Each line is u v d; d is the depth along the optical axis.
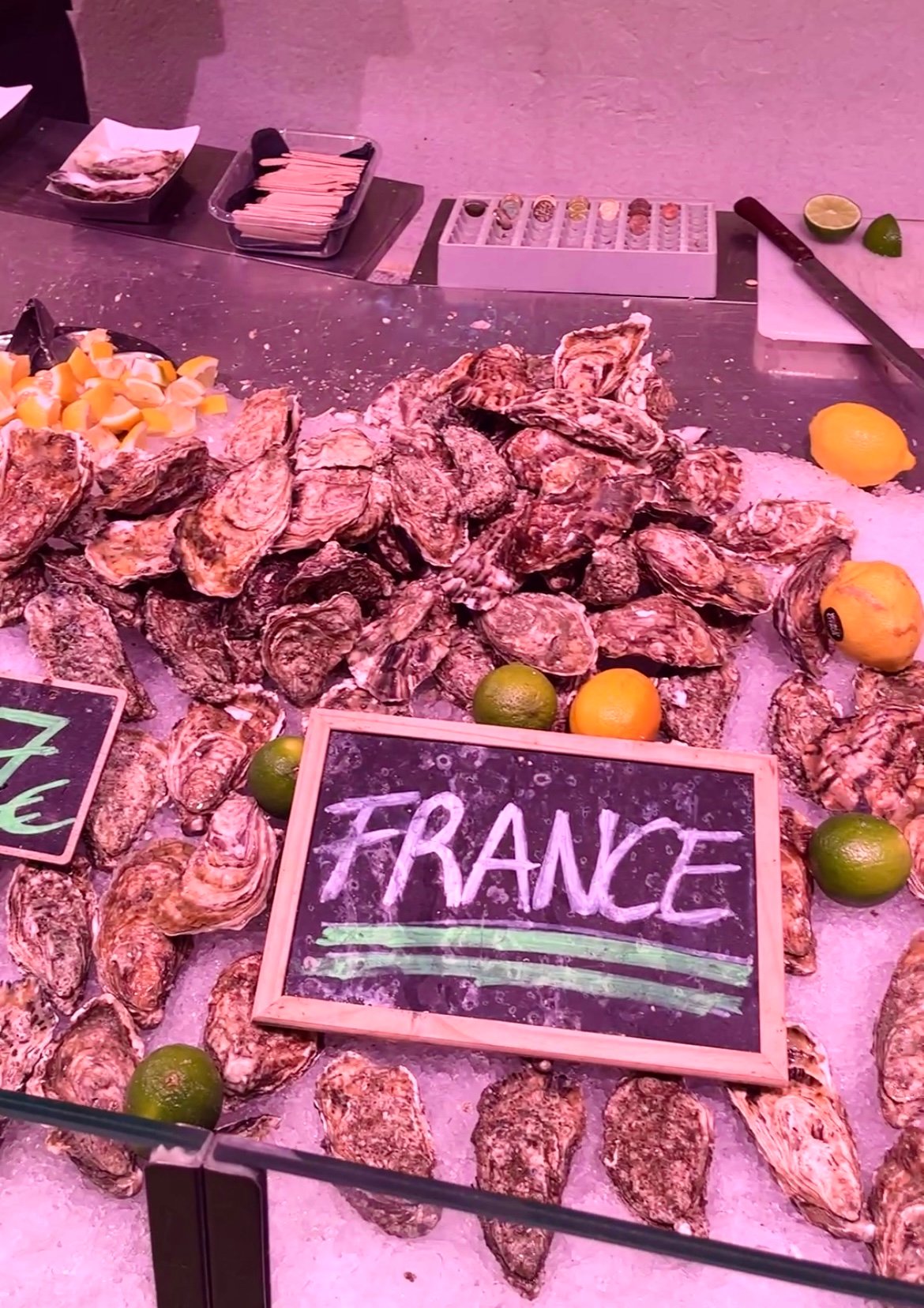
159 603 1.03
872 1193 0.75
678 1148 0.76
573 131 2.19
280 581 1.02
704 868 0.83
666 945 0.81
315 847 0.85
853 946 0.89
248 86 2.25
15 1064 0.82
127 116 2.34
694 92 2.09
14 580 1.05
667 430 1.25
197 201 1.66
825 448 1.19
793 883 0.87
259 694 1.00
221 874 0.86
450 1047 0.82
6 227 1.59
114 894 0.89
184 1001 0.87
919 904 0.90
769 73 2.04
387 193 1.68
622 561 1.03
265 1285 0.68
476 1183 0.76
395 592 1.04
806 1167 0.74
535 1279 0.67
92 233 1.59
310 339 1.41
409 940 0.82
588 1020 0.79
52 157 1.73
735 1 1.94
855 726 0.95
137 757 0.97
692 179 2.23
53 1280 0.72
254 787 0.92
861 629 0.98
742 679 1.04
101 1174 0.71
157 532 1.05
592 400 1.11
